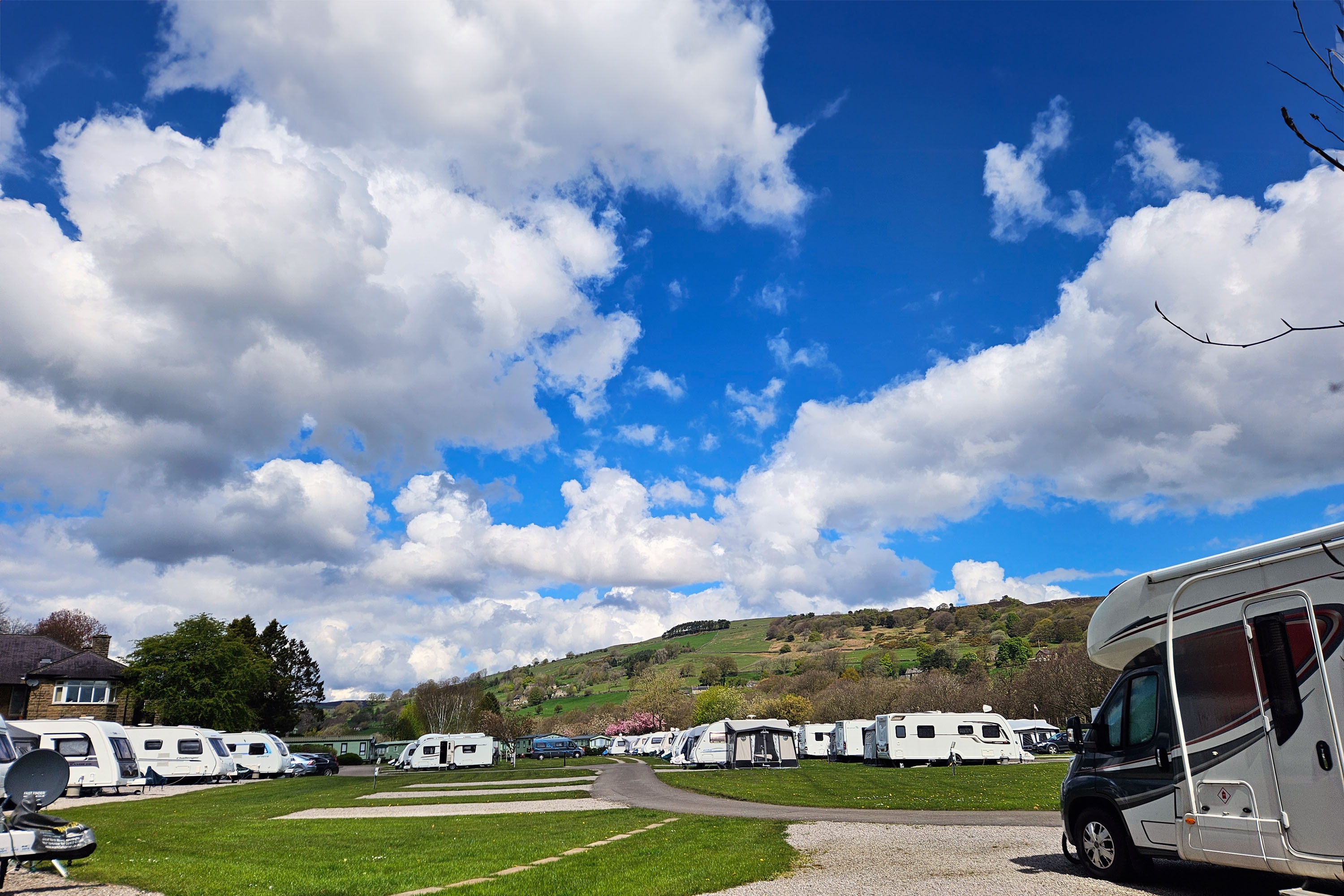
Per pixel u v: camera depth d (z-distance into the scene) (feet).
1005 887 32.63
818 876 36.47
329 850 49.14
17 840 35.50
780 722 154.10
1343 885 26.55
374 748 236.43
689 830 56.08
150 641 172.96
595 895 33.35
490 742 183.21
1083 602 501.97
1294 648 27.27
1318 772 26.13
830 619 645.92
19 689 175.22
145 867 41.93
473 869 40.98
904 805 73.51
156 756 121.39
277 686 244.83
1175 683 31.24
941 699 250.78
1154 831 31.71
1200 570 30.86
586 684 541.34
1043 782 99.60
